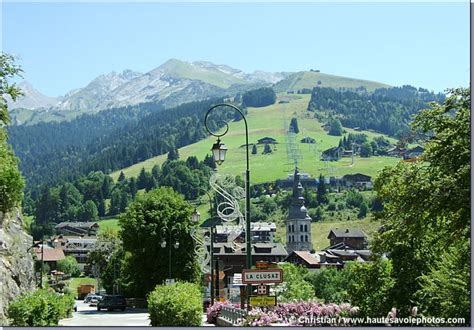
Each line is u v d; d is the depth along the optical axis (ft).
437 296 78.13
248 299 77.61
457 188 63.46
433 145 68.49
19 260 132.57
